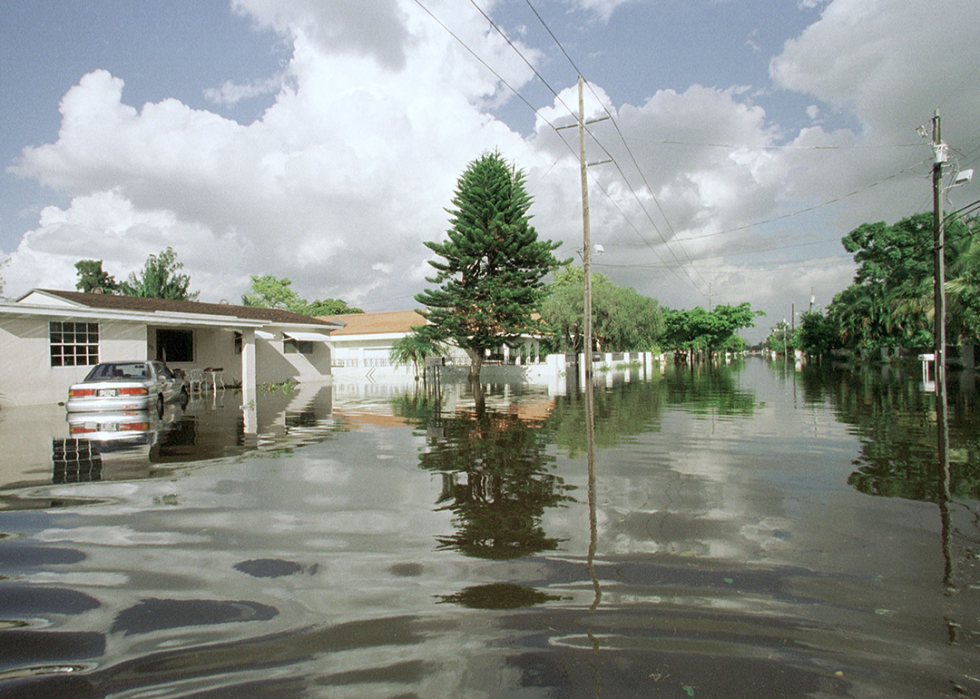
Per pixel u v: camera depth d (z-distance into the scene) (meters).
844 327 42.25
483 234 27.58
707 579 3.29
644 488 5.44
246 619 2.84
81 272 45.84
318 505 4.91
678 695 2.19
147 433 9.41
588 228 19.91
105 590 3.19
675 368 43.66
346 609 2.94
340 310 67.75
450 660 2.45
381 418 11.56
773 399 14.97
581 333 41.12
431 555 3.71
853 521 4.36
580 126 20.06
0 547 3.89
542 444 8.08
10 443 8.38
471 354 30.08
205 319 17.86
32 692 2.23
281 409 13.69
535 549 3.80
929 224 35.69
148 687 2.27
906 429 9.06
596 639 2.62
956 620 2.78
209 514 4.65
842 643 2.58
